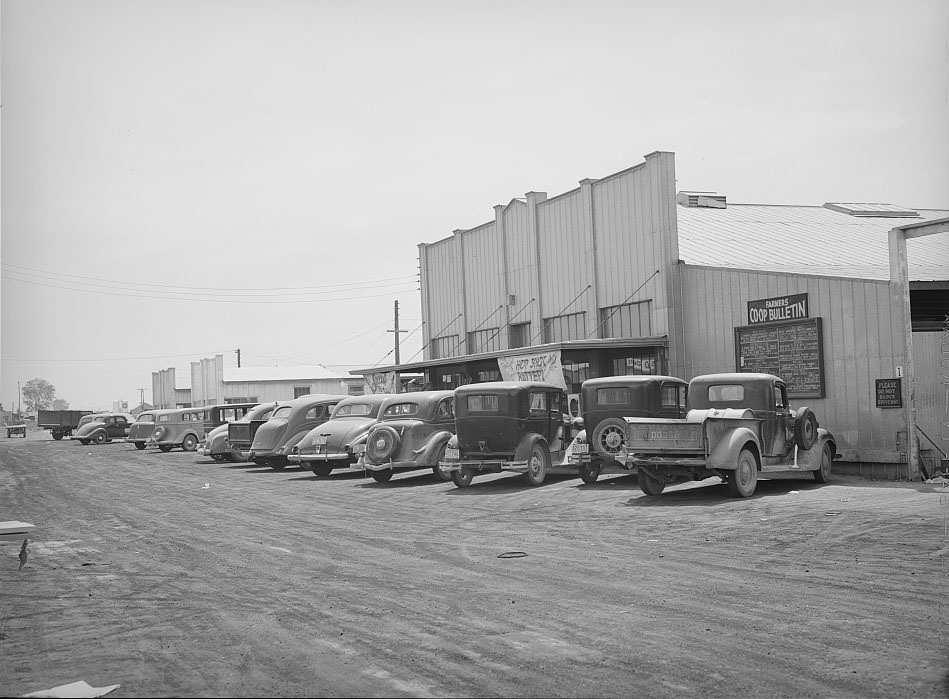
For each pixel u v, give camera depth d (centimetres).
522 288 3059
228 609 808
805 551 1000
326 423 2391
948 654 618
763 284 2112
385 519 1425
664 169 2414
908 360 1777
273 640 695
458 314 3453
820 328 1955
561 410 1970
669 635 675
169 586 926
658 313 2427
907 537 1062
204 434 3906
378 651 654
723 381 1658
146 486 2183
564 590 838
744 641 655
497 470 1886
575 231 2778
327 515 1502
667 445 1501
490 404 1856
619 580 875
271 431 2594
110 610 824
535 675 589
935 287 1852
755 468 1529
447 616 752
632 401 1784
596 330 2672
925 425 2064
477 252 3325
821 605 754
